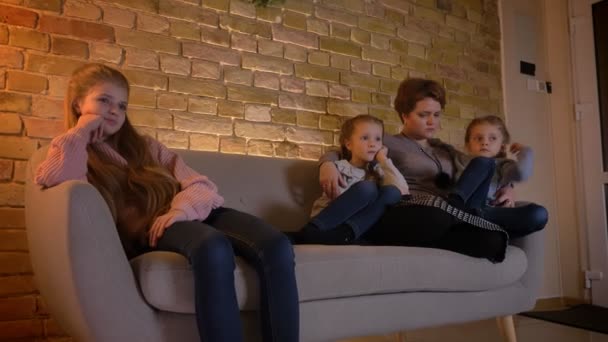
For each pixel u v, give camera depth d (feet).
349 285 4.45
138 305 3.63
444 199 5.82
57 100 5.95
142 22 6.57
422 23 9.40
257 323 4.06
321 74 8.11
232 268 3.68
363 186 5.53
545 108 10.55
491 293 5.59
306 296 4.21
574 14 10.35
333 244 5.23
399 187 6.03
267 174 6.43
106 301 3.51
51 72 5.93
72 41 6.08
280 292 3.81
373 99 8.66
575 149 10.16
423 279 4.90
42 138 5.83
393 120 8.84
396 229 5.50
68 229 3.47
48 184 3.85
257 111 7.41
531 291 5.96
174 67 6.76
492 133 7.02
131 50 6.46
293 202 6.50
